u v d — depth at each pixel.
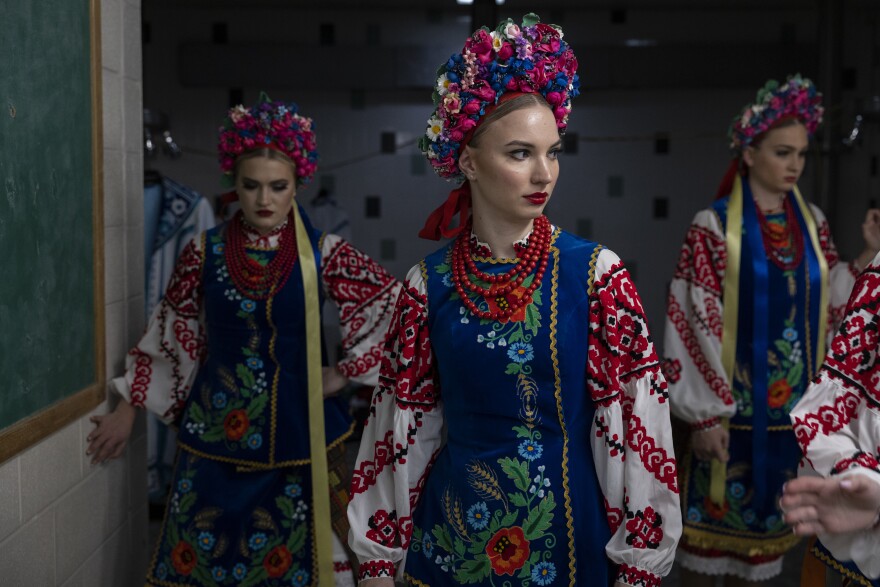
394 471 1.83
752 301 2.89
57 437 2.40
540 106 1.71
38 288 2.21
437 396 1.85
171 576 2.73
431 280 1.81
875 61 6.10
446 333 1.76
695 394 2.89
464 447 1.76
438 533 1.78
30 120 2.14
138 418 3.05
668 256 6.47
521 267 1.74
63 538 2.45
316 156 2.80
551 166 1.72
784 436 2.89
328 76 6.18
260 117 2.67
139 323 3.03
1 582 2.09
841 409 1.62
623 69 6.16
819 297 2.93
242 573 2.69
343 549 2.79
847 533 1.52
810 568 1.77
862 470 1.48
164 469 4.20
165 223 4.22
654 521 1.69
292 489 2.71
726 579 3.03
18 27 2.07
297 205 2.80
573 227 6.48
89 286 2.55
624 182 6.43
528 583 1.71
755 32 6.28
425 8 6.27
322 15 6.26
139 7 3.00
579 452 1.73
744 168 3.03
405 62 6.18
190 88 6.21
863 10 6.08
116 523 2.86
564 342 1.70
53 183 2.28
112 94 2.79
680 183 6.42
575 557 1.70
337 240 2.83
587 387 1.73
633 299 1.72
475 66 1.71
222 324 2.71
